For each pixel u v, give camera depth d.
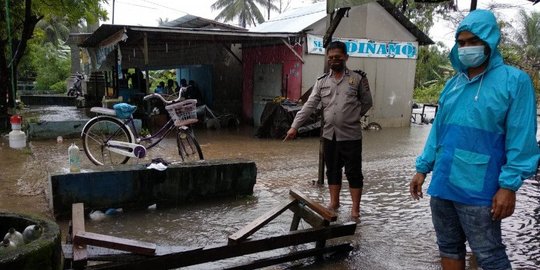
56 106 18.73
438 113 2.51
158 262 2.84
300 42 12.12
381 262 3.55
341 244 3.72
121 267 2.75
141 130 10.53
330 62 4.50
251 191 5.52
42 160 7.61
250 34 11.05
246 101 14.84
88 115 12.94
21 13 12.46
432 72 32.56
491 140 2.21
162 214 4.77
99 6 14.16
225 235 4.17
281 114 11.10
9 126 11.31
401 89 14.09
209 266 3.42
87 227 4.32
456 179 2.31
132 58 11.95
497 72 2.20
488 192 2.22
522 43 26.84
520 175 2.10
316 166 7.60
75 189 4.54
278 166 7.57
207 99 15.35
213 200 5.29
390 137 11.68
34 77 31.23
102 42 12.27
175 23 15.70
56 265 2.31
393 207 5.13
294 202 3.72
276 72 13.19
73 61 25.48
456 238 2.48
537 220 4.66
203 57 12.85
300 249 3.79
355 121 4.50
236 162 5.38
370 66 13.34
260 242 3.19
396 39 13.68
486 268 2.27
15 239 2.29
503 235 4.20
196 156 7.81
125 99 13.83
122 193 4.78
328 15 6.02
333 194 4.89
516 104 2.12
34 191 5.59
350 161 4.55
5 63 11.44
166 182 4.98
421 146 10.12
